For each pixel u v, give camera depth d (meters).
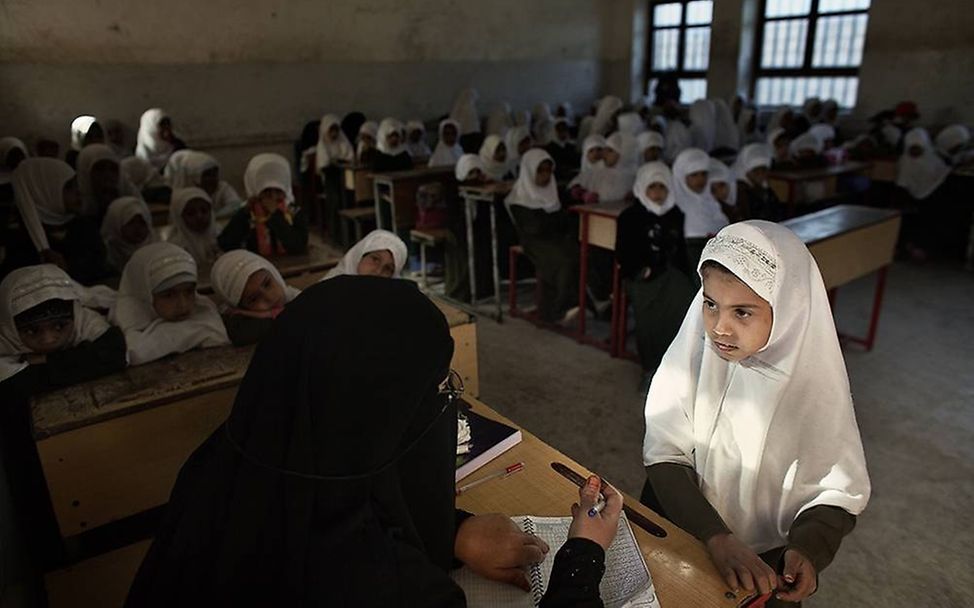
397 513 0.63
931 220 4.95
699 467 1.08
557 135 7.10
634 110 8.73
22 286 1.50
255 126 6.90
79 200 3.23
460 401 1.34
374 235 2.27
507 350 3.44
